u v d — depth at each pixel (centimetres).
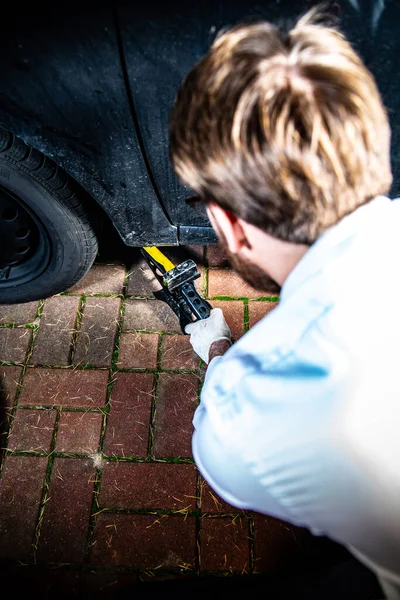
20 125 89
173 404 124
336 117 40
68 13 75
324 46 43
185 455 118
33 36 78
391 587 52
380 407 38
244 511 113
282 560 108
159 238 113
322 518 43
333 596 71
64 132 90
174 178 98
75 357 129
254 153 41
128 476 116
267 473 43
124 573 107
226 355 51
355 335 39
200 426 57
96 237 117
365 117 41
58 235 112
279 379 41
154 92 84
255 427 42
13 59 81
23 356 129
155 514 113
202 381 126
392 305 40
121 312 135
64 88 84
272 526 111
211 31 77
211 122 43
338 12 76
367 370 38
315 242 45
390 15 75
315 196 42
